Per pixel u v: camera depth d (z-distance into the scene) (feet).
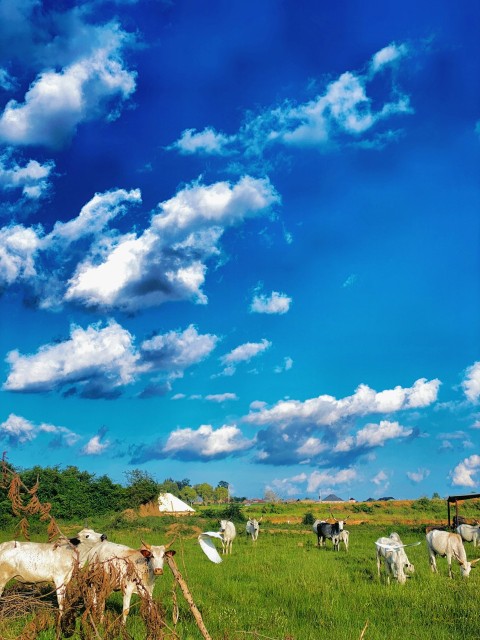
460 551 62.23
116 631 27.71
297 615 42.55
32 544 39.63
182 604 42.50
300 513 271.28
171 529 143.64
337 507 290.35
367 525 189.67
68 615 28.35
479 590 50.75
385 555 58.34
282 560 77.97
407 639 35.86
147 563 38.19
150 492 185.06
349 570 66.95
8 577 38.99
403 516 244.83
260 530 168.35
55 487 168.86
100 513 174.70
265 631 36.09
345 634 36.04
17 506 30.45
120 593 46.37
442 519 215.10
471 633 37.37
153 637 27.04
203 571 64.59
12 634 30.32
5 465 30.81
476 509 255.50
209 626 36.96
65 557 39.04
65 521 163.32
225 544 94.27
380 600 47.24
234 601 46.47
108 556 38.99
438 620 40.93
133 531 140.15
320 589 51.34
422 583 55.98
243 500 507.71
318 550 98.32
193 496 492.95
